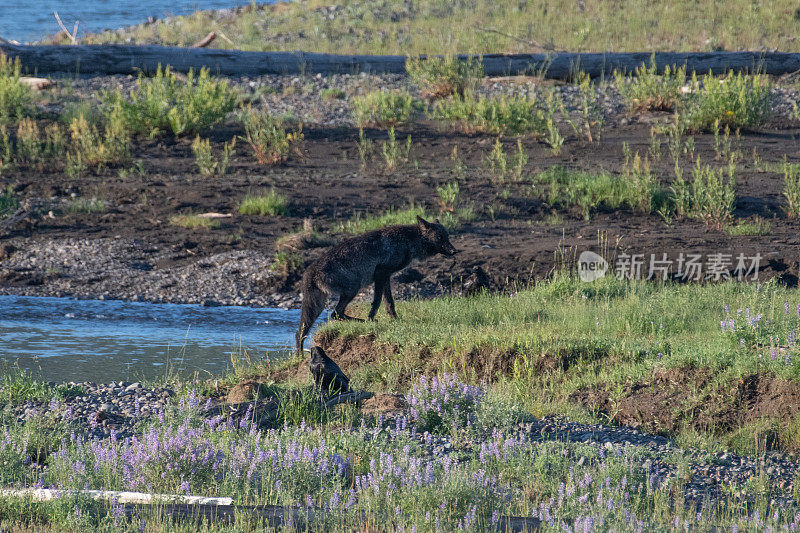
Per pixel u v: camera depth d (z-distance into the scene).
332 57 121.38
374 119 104.31
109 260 65.94
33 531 21.31
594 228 71.56
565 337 42.81
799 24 142.00
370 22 159.25
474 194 80.25
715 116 100.25
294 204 77.50
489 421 32.22
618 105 110.81
